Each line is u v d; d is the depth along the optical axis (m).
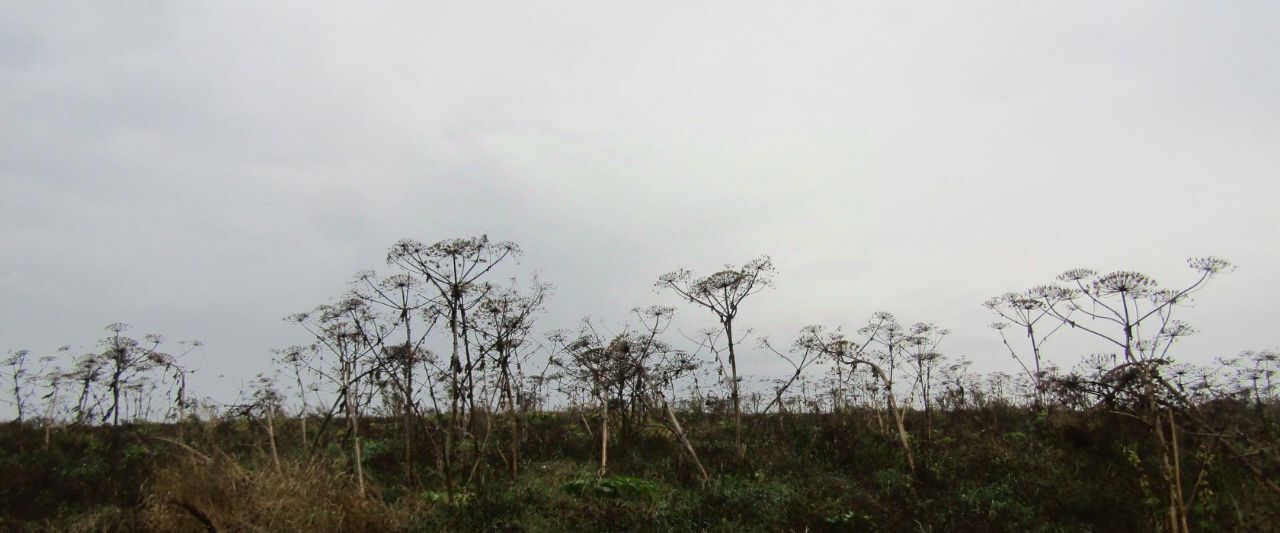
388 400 18.17
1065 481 14.41
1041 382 18.00
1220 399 13.68
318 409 17.62
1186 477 13.25
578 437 22.16
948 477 16.25
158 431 21.28
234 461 13.41
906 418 23.17
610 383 19.89
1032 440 17.09
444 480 16.53
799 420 22.48
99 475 17.25
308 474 13.11
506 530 13.27
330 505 12.58
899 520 13.68
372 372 16.86
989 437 18.30
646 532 13.47
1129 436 14.25
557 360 20.89
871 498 14.70
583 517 14.10
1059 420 16.23
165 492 12.25
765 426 21.41
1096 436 14.85
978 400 22.98
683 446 18.50
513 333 17.69
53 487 16.42
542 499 15.20
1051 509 13.72
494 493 15.38
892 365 21.80
